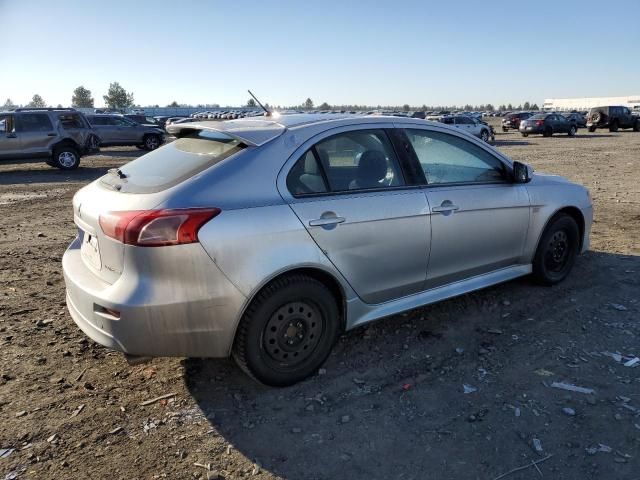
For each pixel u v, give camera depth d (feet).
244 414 10.00
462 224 13.08
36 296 15.85
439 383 10.98
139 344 9.39
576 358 11.85
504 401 10.28
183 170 10.23
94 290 9.77
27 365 11.68
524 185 14.83
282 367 10.66
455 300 15.16
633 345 12.41
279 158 10.52
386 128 12.30
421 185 12.53
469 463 8.62
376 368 11.62
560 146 79.05
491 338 12.91
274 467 8.61
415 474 8.40
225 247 9.45
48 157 52.65
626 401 10.18
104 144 77.66
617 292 15.62
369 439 9.26
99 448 9.02
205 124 11.64
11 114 50.93
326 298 10.93
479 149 14.08
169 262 9.14
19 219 28.09
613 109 120.78
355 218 11.08
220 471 8.50
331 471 8.50
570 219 16.05
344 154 11.48
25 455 8.80
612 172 45.16
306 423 9.72
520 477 8.28
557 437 9.20
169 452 8.94
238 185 9.95
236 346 10.19
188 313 9.37
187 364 11.82
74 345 12.66
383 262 11.71
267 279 9.89
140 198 9.63
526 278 16.55
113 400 10.43
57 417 9.82
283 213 10.16
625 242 21.16
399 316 14.17
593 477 8.23
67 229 25.53
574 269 17.74
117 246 9.41
